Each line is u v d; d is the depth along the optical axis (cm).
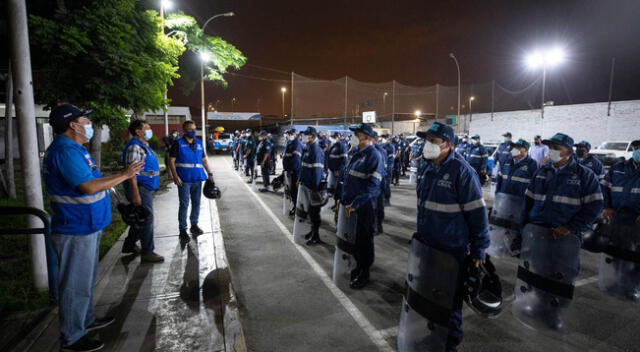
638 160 435
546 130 2542
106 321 336
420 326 280
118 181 290
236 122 6006
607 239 443
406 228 745
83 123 290
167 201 947
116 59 652
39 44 616
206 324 340
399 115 4288
